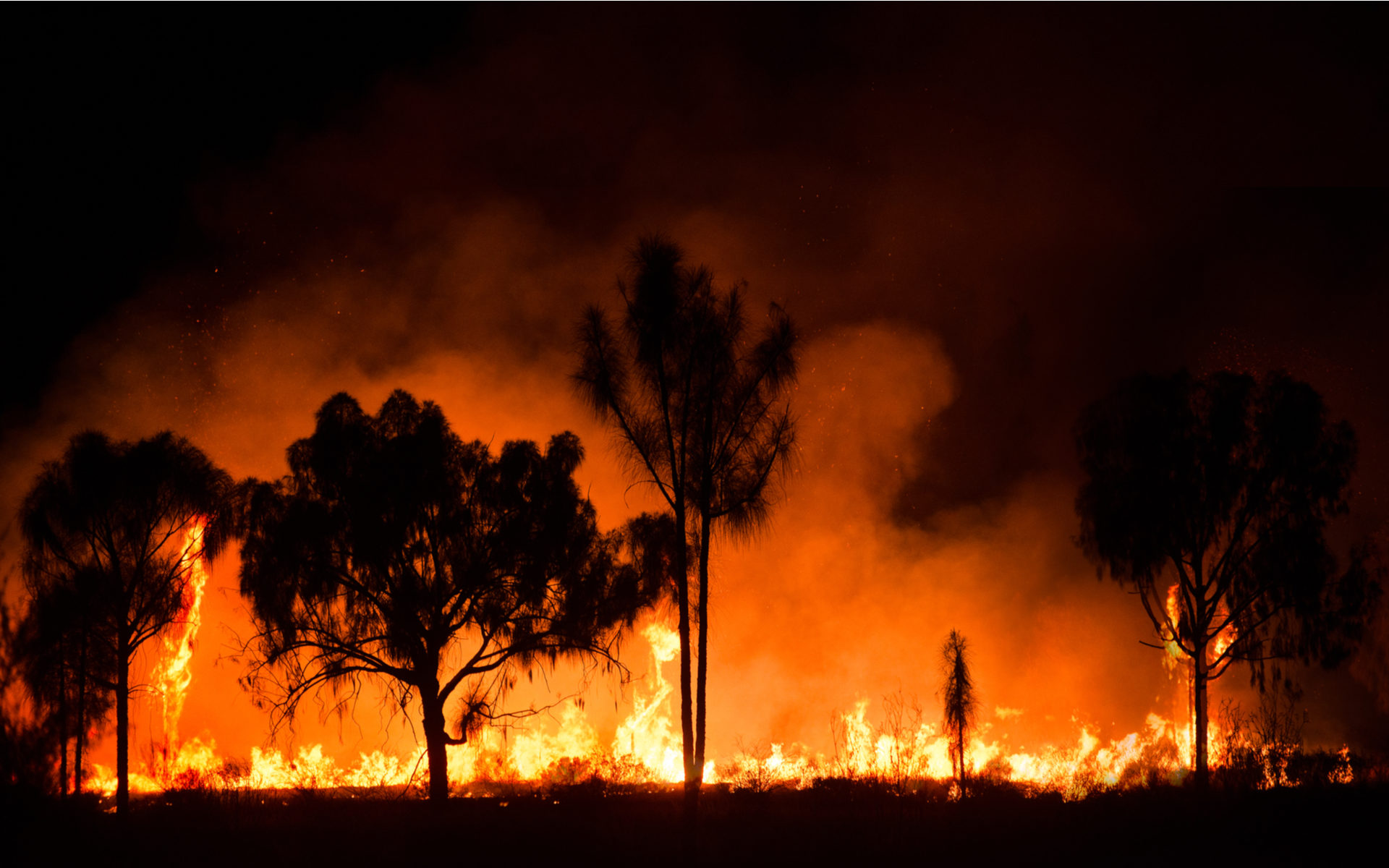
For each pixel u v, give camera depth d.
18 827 17.14
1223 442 25.25
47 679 25.06
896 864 14.41
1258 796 19.53
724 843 15.43
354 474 24.56
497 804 20.94
